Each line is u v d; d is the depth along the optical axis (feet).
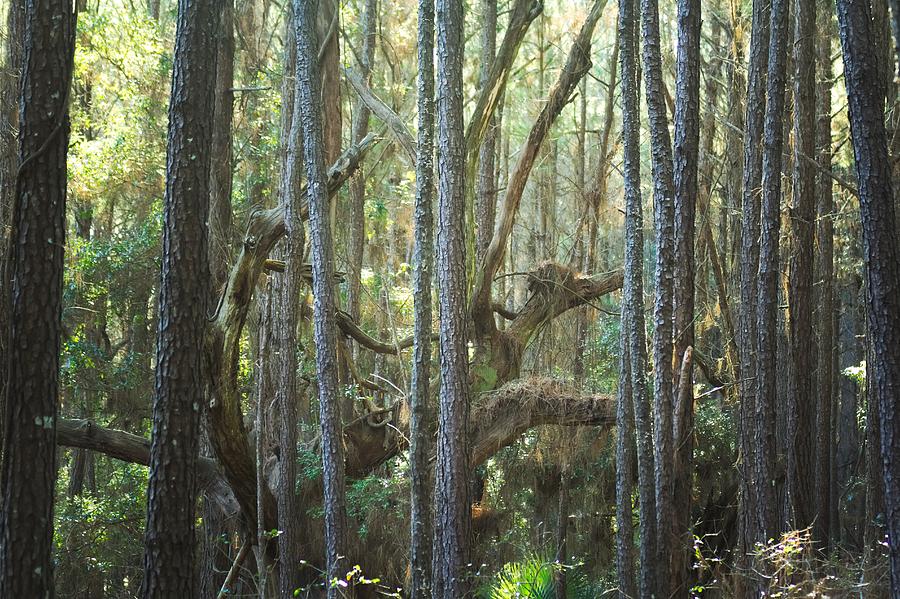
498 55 51.39
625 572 32.81
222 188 53.98
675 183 33.73
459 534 30.60
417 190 34.40
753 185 37.01
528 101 84.99
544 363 65.26
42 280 18.66
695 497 61.11
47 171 18.80
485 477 63.05
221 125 54.34
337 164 45.34
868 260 23.86
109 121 65.87
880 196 23.66
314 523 50.75
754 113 37.09
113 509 61.11
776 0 35.45
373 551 51.37
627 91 31.63
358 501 51.13
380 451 52.90
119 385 62.95
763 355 35.24
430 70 34.37
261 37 69.56
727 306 55.01
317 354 36.50
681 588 32.30
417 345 34.37
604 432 54.29
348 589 36.27
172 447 22.08
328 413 36.19
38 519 18.35
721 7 66.69
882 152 23.70
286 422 43.06
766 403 35.01
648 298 69.21
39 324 18.60
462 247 31.37
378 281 73.00
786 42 35.47
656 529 31.12
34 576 18.20
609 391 66.18
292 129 42.22
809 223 42.39
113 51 61.41
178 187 22.47
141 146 63.05
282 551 42.78
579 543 58.85
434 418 51.75
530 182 93.45
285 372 43.11
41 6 18.95
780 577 31.40
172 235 22.45
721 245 66.85
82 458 73.87
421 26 34.22
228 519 57.36
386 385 70.85
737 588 34.45
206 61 22.81
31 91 18.86
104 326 70.79
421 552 33.78
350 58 77.56
